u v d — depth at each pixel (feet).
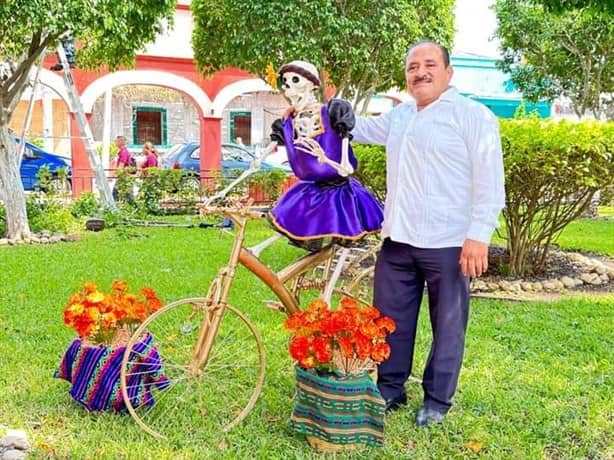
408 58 11.98
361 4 40.96
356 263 14.55
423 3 43.29
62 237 34.91
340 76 46.57
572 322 19.35
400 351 12.75
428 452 11.26
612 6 25.46
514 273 26.04
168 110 79.92
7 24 28.76
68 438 11.58
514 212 24.90
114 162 66.44
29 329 17.53
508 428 12.12
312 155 11.85
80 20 29.14
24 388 13.64
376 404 11.32
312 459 11.01
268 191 47.14
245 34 41.09
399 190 12.17
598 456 11.22
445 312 12.04
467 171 11.84
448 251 11.91
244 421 12.39
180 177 48.60
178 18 57.98
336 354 11.29
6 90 33.50
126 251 30.86
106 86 55.52
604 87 64.03
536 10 57.36
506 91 86.43
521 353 16.49
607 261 30.40
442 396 12.29
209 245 32.94
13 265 26.81
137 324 12.68
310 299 20.81
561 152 22.16
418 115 12.07
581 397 13.57
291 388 13.92
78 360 12.60
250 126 82.02
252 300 21.11
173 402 12.89
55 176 54.19
